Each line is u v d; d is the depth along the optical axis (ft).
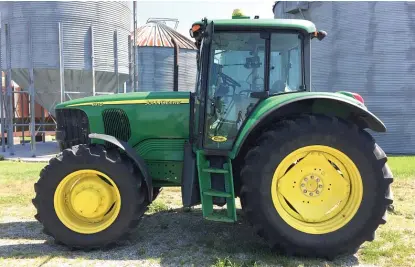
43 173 13.56
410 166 32.76
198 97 14.25
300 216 12.84
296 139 12.35
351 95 15.23
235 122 13.67
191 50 58.13
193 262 12.34
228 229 15.69
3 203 20.06
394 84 48.29
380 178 12.46
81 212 13.58
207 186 13.37
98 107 15.52
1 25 46.60
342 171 12.87
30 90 44.11
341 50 50.57
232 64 13.70
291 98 12.46
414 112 48.26
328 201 12.92
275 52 13.67
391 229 15.46
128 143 15.21
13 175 28.91
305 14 55.01
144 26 65.51
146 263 12.32
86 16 45.11
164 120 15.01
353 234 12.49
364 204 12.48
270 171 12.41
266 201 12.43
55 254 13.09
